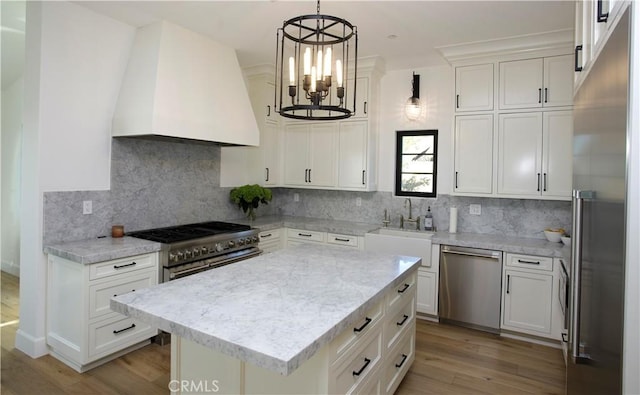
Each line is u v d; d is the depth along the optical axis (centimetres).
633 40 106
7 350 301
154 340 321
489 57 368
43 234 288
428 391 257
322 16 180
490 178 371
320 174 473
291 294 185
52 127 290
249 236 385
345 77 217
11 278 489
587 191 154
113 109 327
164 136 314
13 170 500
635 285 105
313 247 301
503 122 365
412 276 266
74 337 271
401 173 456
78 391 250
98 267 270
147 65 316
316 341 136
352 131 449
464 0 278
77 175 307
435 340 337
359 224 460
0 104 520
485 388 262
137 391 251
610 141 125
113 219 334
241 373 173
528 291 331
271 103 476
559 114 341
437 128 429
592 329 140
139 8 298
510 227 393
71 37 297
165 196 379
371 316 196
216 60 363
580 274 156
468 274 358
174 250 310
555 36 334
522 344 330
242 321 151
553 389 262
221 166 445
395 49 383
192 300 174
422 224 438
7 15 379
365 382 191
